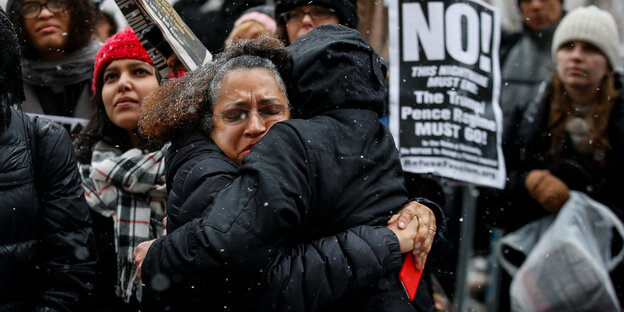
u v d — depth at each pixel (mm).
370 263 1797
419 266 1938
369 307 1867
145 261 1847
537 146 4035
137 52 3008
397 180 2006
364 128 1967
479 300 3994
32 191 2383
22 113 2453
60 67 3668
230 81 1997
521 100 4211
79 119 3645
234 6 4727
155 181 2926
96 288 2701
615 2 4785
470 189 3795
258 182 1793
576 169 3898
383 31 4148
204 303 1861
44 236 2441
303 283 1773
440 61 3574
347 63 1998
